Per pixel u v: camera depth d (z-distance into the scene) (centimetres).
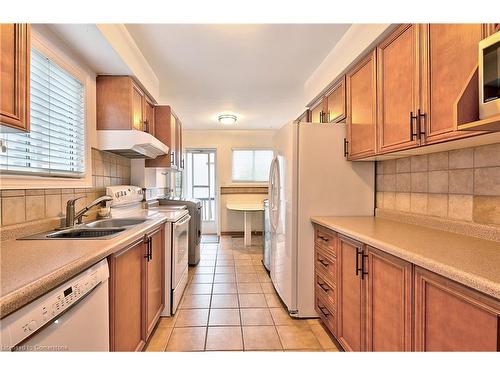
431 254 107
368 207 234
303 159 229
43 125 164
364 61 196
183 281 283
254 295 279
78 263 98
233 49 242
